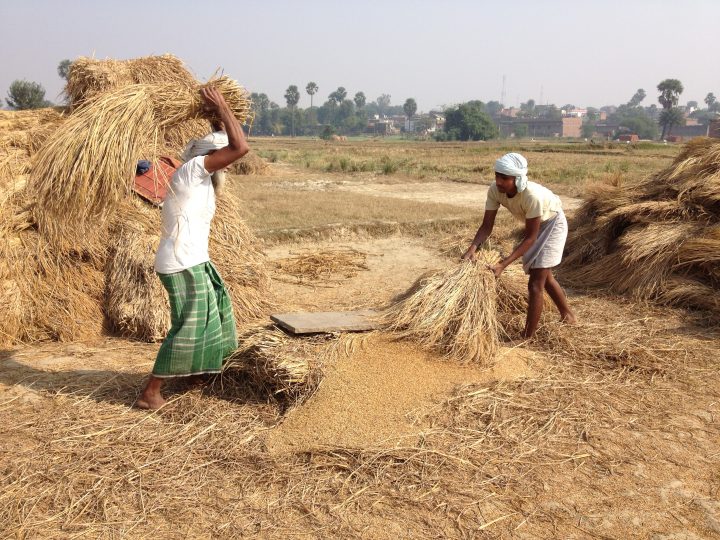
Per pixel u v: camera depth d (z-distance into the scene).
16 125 6.80
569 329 5.96
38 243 5.94
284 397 4.30
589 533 3.10
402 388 4.37
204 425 4.08
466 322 4.97
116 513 3.17
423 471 3.56
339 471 3.57
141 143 4.14
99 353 5.42
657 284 7.26
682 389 4.86
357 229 11.46
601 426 4.19
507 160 5.19
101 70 7.05
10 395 4.50
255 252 7.18
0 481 3.41
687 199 8.02
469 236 10.66
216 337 4.30
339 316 5.21
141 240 6.23
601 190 9.18
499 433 4.00
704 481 3.58
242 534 3.03
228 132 4.04
